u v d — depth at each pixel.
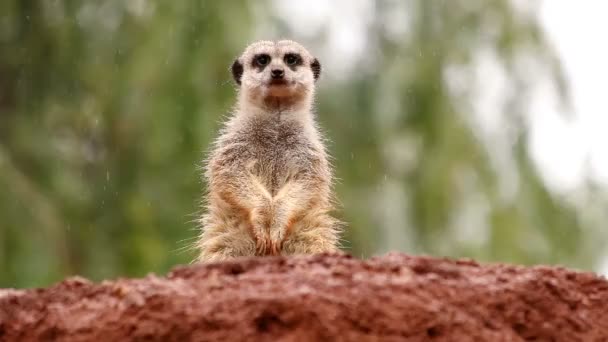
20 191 15.70
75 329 5.89
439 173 16.52
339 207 13.94
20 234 15.41
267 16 16.98
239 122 10.42
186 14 16.64
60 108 17.53
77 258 16.31
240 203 9.55
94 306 5.96
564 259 16.17
